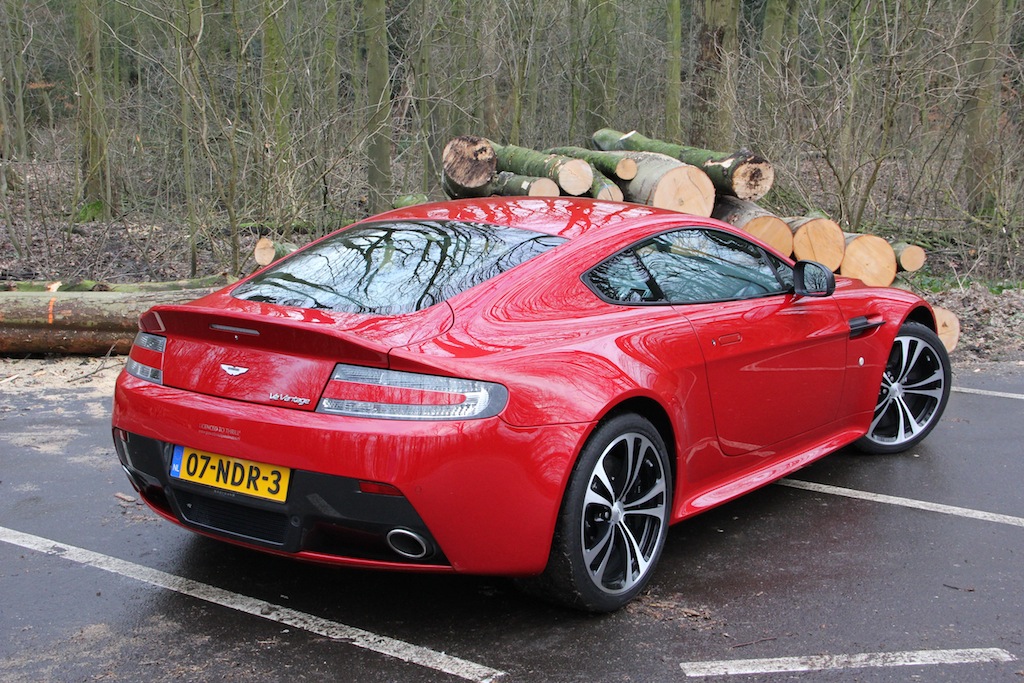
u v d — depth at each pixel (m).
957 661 2.87
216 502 2.95
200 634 2.93
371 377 2.70
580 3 16.33
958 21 10.23
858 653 2.90
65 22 16.34
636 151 8.81
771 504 4.27
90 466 4.55
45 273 10.17
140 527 3.82
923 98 11.02
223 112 10.55
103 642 2.87
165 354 3.05
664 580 3.43
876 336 4.62
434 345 2.79
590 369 3.02
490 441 2.72
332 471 2.67
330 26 15.05
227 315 2.82
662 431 3.39
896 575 3.51
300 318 2.90
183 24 10.38
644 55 19.94
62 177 12.98
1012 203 10.52
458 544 2.75
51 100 16.20
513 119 14.37
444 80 15.61
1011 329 8.16
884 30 10.16
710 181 7.50
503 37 14.41
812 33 14.21
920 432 5.08
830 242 7.58
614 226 3.62
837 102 10.26
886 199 11.61
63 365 6.57
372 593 3.25
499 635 2.96
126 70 21.14
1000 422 5.64
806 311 4.13
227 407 2.84
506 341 2.93
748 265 4.05
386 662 2.78
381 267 3.25
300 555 2.84
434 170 15.50
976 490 4.49
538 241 3.40
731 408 3.69
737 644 2.94
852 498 4.36
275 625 3.00
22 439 4.94
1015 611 3.23
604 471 3.05
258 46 15.71
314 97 12.48
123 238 11.98
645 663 2.81
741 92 12.92
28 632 2.93
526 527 2.82
